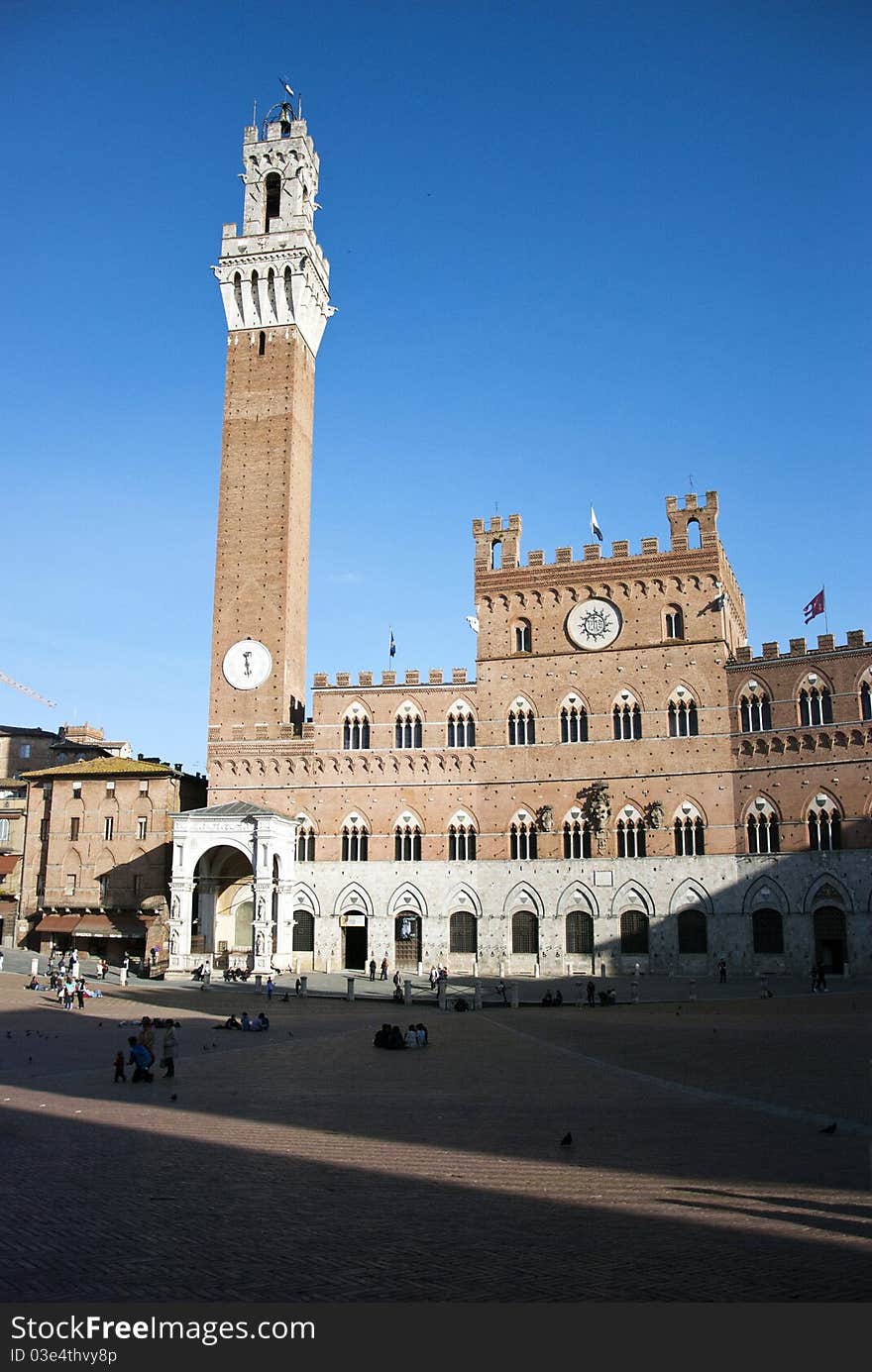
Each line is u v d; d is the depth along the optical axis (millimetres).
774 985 88875
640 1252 19781
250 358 120688
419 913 106312
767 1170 26938
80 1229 21516
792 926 95438
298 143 124062
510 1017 73812
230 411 119438
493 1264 19188
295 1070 48844
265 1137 32281
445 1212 22953
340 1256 19703
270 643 113125
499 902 104812
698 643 104062
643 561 107375
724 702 102125
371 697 111250
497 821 106438
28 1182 25922
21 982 92000
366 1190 25109
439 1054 54562
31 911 117500
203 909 110875
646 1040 58688
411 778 108938
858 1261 19156
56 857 116812
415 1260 19453
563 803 104938
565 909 103062
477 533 113750
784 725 98938
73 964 97000
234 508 117000
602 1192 24719
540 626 109625
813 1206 23250
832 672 97438
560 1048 56281
